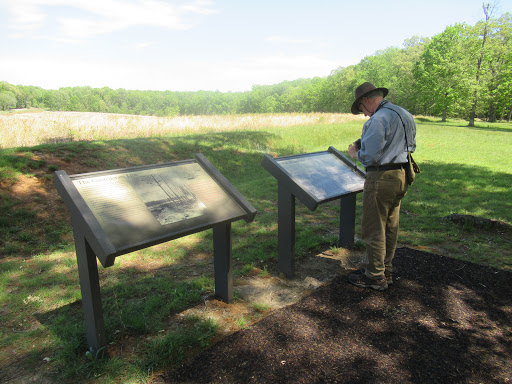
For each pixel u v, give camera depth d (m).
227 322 2.65
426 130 24.19
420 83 42.19
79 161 7.47
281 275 3.48
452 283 3.18
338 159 4.17
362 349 2.23
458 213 5.41
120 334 2.48
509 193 7.12
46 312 2.89
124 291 3.18
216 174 2.97
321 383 1.93
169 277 3.53
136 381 2.01
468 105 34.81
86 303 2.19
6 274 3.68
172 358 2.18
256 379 1.97
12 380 2.05
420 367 2.06
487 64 34.25
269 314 2.74
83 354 2.31
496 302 2.84
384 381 1.94
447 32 39.81
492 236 4.61
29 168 6.47
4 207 5.32
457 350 2.23
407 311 2.70
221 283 2.96
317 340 2.33
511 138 19.66
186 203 2.57
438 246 4.27
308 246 4.25
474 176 8.88
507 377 1.98
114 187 2.40
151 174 2.70
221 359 2.16
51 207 5.70
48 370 2.15
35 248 4.64
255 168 10.30
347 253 4.09
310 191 3.23
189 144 10.78
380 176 2.80
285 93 124.31
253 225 5.26
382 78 60.38
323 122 24.27
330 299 2.90
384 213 2.90
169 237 2.19
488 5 32.78
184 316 2.74
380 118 2.71
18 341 2.46
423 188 7.63
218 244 2.89
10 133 9.93
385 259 3.11
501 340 2.33
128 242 2.02
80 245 2.09
